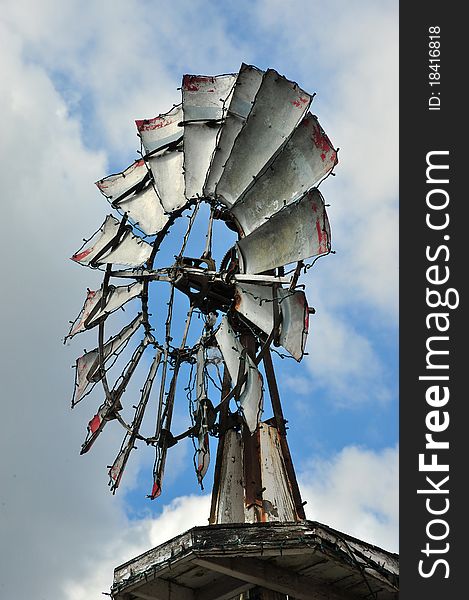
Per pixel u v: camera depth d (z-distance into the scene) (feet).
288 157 60.03
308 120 59.47
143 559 54.80
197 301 62.90
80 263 67.41
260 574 53.52
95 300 66.90
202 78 68.28
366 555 54.34
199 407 59.77
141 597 56.08
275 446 61.87
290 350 55.57
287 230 58.03
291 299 56.95
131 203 68.33
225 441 63.05
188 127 67.00
